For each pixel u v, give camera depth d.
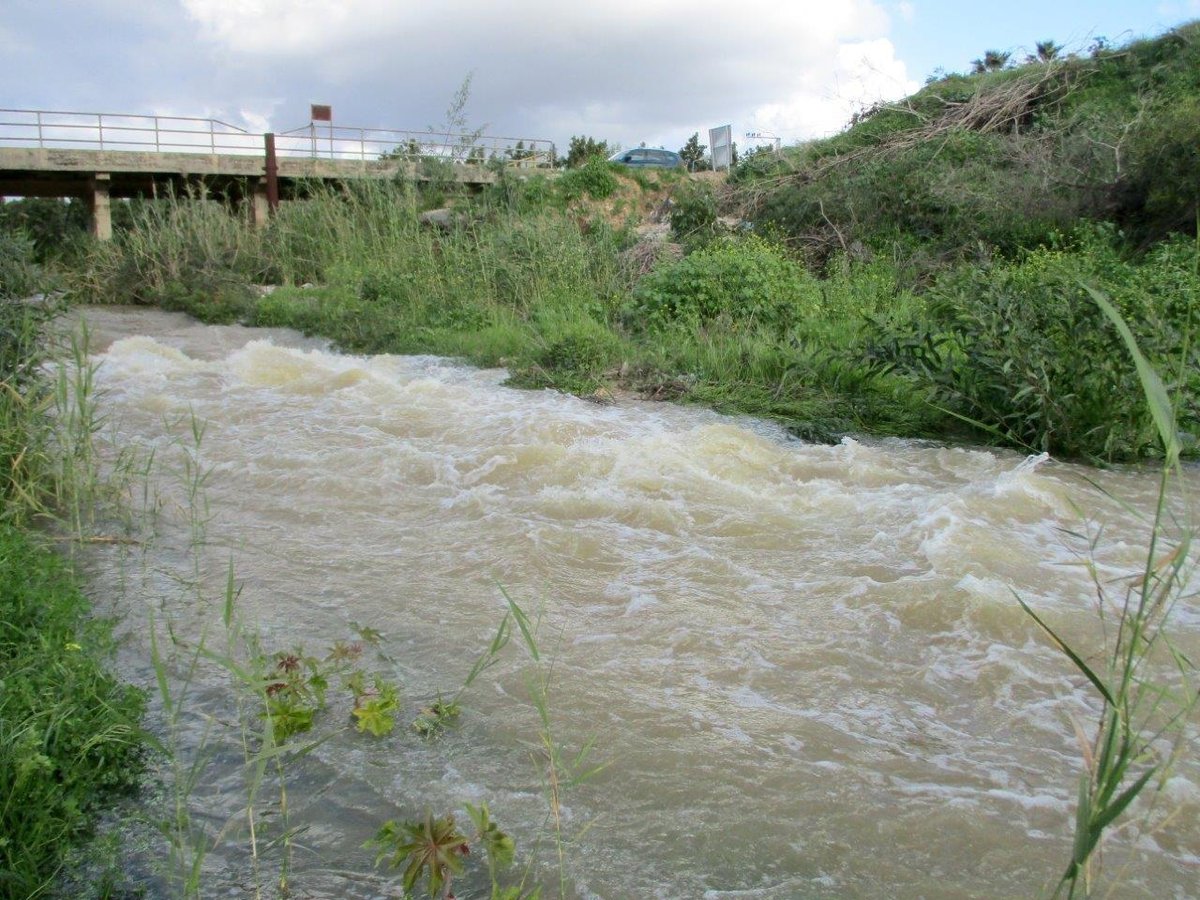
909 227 18.02
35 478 6.28
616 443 8.05
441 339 13.62
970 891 2.94
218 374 11.46
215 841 3.12
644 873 3.01
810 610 5.04
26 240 7.20
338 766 3.55
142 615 4.79
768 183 20.94
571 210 23.23
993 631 4.76
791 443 8.73
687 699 4.10
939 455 8.34
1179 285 9.55
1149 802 3.35
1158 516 2.12
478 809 3.31
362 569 5.51
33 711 3.39
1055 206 16.91
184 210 21.55
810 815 3.31
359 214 22.25
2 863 2.89
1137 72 21.84
